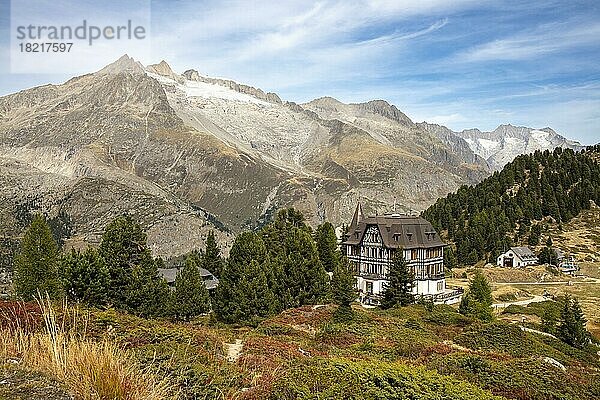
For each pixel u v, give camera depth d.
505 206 172.12
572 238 156.62
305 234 71.62
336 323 49.38
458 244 149.50
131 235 50.84
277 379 18.72
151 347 23.12
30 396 10.09
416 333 46.09
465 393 18.92
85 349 11.98
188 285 57.28
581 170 194.00
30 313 22.92
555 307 84.44
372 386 18.52
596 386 28.02
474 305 68.12
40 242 53.72
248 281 55.97
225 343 30.72
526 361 32.38
